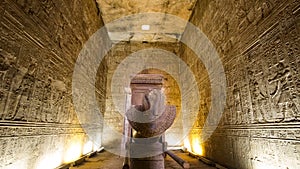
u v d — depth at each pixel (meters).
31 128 3.30
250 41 3.67
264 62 3.21
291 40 2.59
